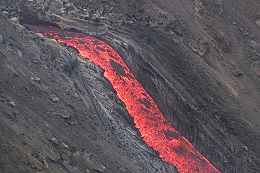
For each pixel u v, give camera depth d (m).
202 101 75.94
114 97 65.81
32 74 54.53
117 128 59.66
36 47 61.66
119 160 52.75
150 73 74.12
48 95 53.31
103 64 70.75
